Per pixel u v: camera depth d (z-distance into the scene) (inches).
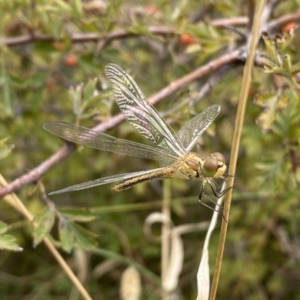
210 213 16.7
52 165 13.2
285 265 16.2
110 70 12.9
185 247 16.7
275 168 13.9
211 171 12.5
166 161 12.9
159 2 15.1
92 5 15.2
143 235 16.8
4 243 12.8
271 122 13.3
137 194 16.7
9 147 13.4
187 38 15.1
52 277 16.7
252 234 16.3
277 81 13.8
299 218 16.2
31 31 14.9
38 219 13.3
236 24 15.0
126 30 14.6
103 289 16.6
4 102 15.0
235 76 16.3
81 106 13.6
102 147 13.0
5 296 16.8
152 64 17.0
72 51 15.4
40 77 15.1
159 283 14.9
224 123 16.5
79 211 13.4
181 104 13.7
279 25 14.3
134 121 12.9
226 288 16.3
